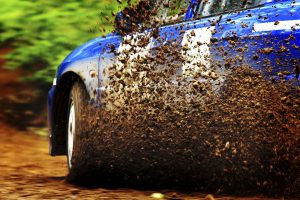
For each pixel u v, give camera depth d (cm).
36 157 2120
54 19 2736
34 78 2720
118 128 1382
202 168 1276
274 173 1205
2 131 2580
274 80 1179
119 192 1325
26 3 2825
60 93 1642
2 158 2058
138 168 1359
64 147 1708
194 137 1270
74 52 1638
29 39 2761
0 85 2742
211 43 1255
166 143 1309
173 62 1309
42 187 1393
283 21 1179
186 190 1319
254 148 1211
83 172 1442
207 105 1252
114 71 1425
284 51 1170
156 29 1373
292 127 1172
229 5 1316
